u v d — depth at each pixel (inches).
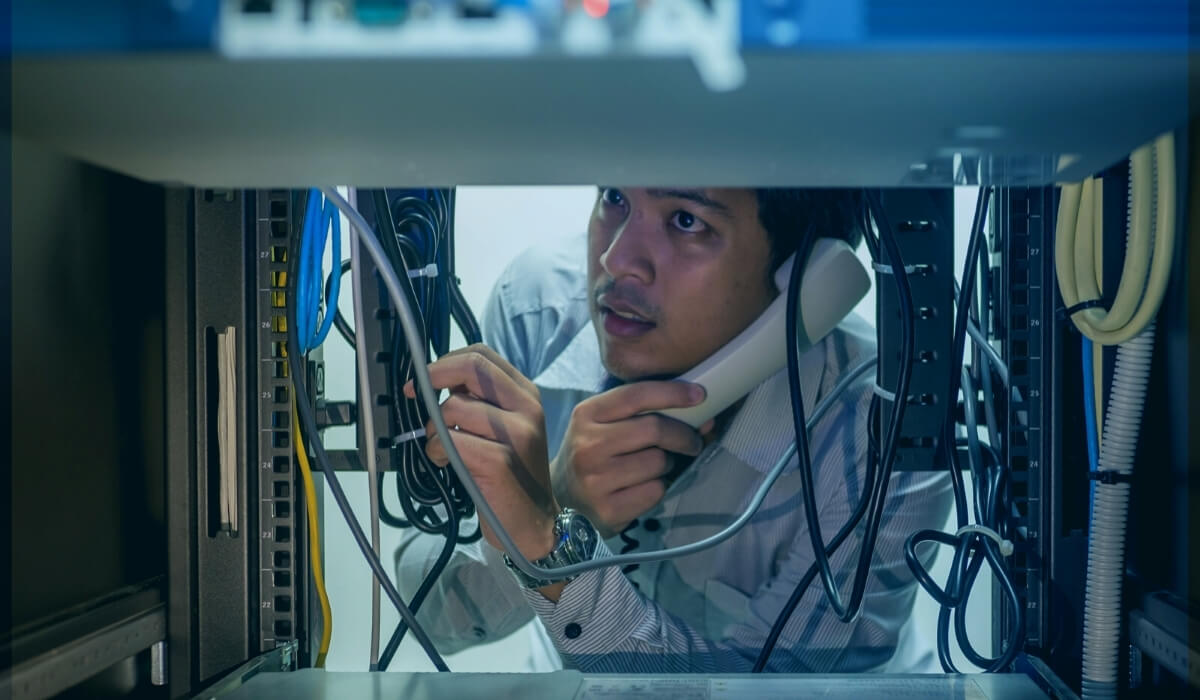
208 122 17.2
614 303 42.7
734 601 42.9
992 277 35.3
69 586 27.9
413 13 13.4
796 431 33.6
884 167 21.7
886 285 33.5
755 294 40.9
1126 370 27.3
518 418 36.1
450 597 44.0
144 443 32.8
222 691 27.6
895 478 41.0
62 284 28.0
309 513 33.1
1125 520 27.8
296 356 31.6
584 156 20.2
